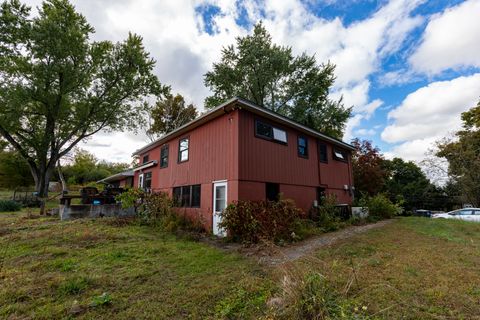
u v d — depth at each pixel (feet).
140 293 11.00
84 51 61.87
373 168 56.70
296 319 8.09
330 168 42.55
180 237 24.00
